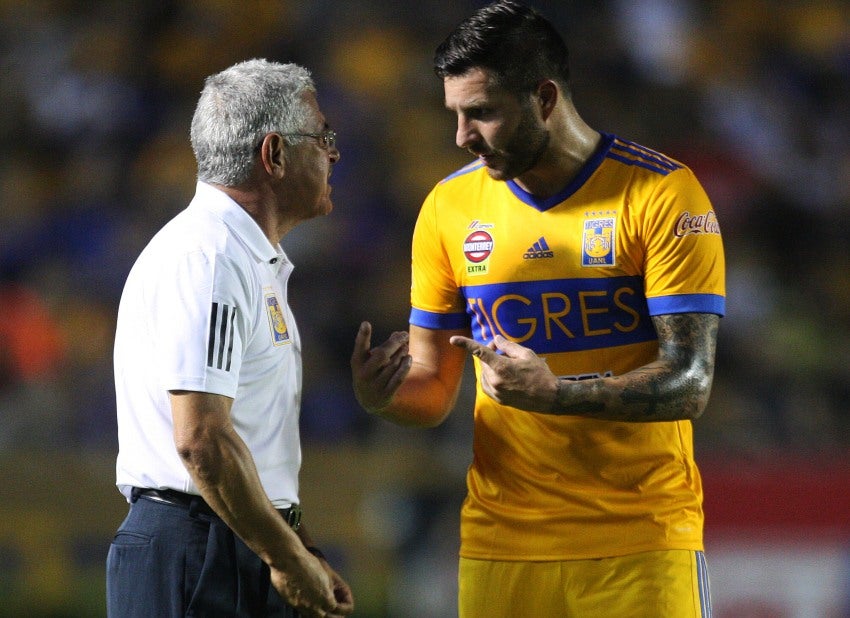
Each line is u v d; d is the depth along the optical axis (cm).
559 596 1238
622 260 1194
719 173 3897
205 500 1141
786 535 2502
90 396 3009
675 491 1234
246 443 1177
